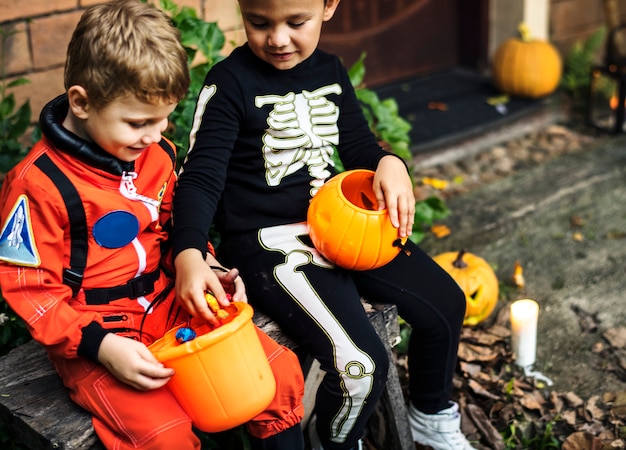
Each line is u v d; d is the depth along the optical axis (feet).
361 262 7.79
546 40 18.62
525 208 14.55
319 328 7.69
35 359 7.69
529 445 9.68
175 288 7.24
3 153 10.00
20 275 6.67
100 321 7.02
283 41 7.60
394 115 11.35
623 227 14.08
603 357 11.05
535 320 10.62
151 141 6.80
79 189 6.82
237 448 8.96
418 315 8.41
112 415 6.74
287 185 8.19
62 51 11.69
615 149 16.66
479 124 16.53
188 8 10.36
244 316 6.75
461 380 10.46
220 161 7.89
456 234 13.82
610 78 18.74
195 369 6.61
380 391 7.77
